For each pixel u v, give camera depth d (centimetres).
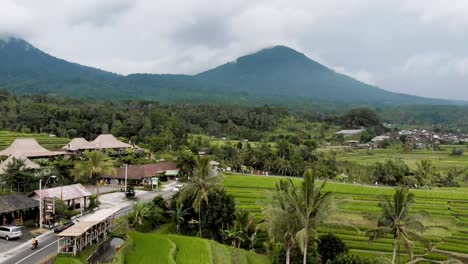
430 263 7012
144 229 8062
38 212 7731
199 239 7325
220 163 16312
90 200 8819
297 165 15975
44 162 11869
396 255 7344
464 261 7062
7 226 6500
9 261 5409
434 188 13188
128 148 16488
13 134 17775
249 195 10469
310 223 5872
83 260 5644
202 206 8112
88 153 10725
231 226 8000
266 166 16338
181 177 13488
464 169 18375
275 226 5856
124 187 11550
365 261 6159
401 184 14112
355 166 18175
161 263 5691
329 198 5828
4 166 10388
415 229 5991
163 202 8794
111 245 6650
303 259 6144
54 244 6241
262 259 7019
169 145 18038
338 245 6769
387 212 6075
